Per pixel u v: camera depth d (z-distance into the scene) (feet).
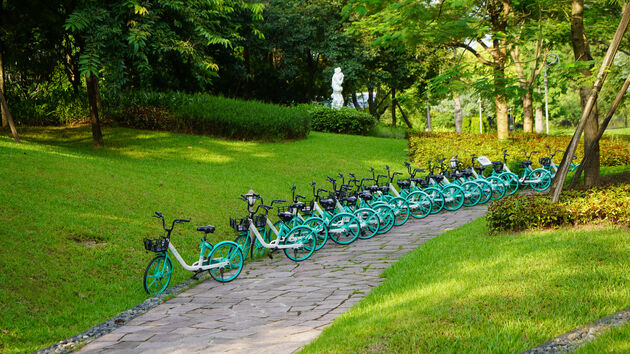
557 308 15.06
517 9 52.01
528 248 22.06
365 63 111.24
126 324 19.51
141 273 25.46
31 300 20.54
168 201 35.70
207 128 62.59
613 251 20.04
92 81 49.80
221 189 41.06
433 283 18.99
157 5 48.70
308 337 15.51
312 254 29.73
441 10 33.42
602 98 79.00
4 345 17.25
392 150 66.39
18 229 25.72
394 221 37.17
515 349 12.58
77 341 17.90
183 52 50.21
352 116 86.28
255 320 18.35
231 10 59.06
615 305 14.94
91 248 26.23
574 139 27.99
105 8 45.32
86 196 32.73
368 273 23.93
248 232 28.96
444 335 13.65
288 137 68.08
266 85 118.62
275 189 43.47
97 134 50.26
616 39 28.48
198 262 24.76
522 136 61.21
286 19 100.37
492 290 16.88
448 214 39.34
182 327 18.45
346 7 35.53
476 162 52.90
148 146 53.67
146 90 69.31
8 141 43.83
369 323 15.33
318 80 129.59
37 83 66.49
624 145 56.59
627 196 26.12
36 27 53.93
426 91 42.04
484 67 51.08
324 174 50.80
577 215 26.14
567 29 52.75
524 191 46.55
